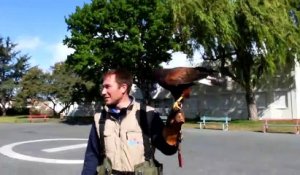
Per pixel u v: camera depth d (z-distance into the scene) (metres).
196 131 24.39
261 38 28.16
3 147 16.88
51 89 53.53
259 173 10.29
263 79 36.47
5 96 65.31
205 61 33.97
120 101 3.07
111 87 3.04
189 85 2.32
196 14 28.83
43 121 41.25
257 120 32.94
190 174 10.29
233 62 32.47
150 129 2.97
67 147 16.61
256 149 14.95
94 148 3.13
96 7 35.22
